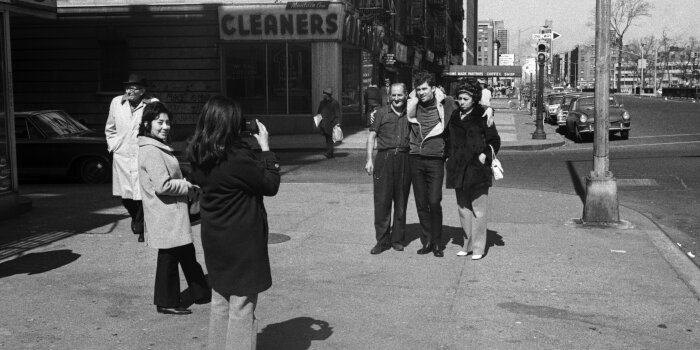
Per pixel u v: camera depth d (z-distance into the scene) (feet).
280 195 41.39
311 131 95.96
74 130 52.65
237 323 14.37
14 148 34.91
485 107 25.03
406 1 154.71
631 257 25.72
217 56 94.38
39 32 96.22
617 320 18.88
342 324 18.72
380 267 24.63
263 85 96.02
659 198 41.29
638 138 86.99
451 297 21.06
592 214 31.60
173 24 94.12
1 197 33.94
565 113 103.50
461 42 333.62
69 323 18.92
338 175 52.70
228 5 92.84
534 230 30.60
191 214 19.95
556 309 19.83
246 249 14.17
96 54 95.76
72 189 46.52
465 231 25.90
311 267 24.68
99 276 23.63
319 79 94.73
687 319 18.94
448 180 25.29
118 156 27.94
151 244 19.30
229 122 13.98
